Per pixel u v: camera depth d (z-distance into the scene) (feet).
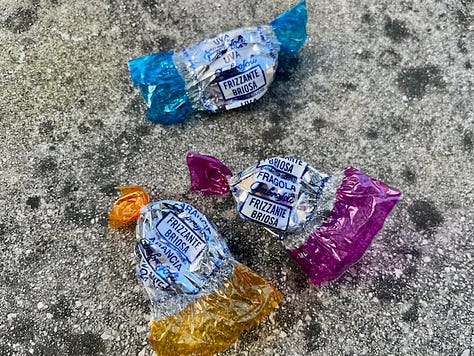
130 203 0.61
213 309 0.56
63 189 0.67
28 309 0.61
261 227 0.64
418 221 0.64
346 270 0.62
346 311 0.60
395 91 0.70
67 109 0.71
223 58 0.64
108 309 0.61
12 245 0.64
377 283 0.61
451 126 0.68
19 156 0.69
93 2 0.76
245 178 0.58
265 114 0.69
